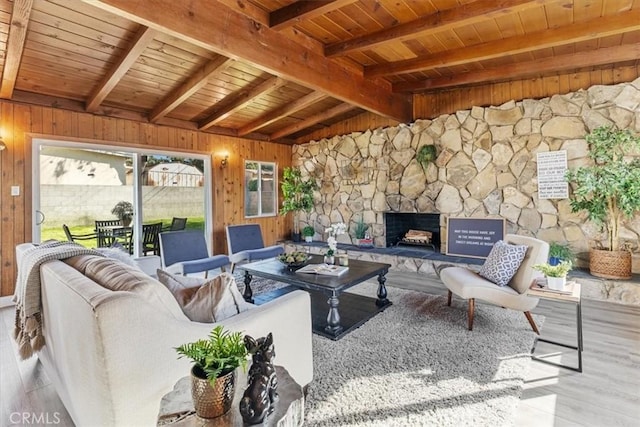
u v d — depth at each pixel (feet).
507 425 5.49
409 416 5.75
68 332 4.58
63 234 14.28
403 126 17.92
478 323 9.83
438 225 18.25
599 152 12.10
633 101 12.20
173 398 3.65
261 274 10.83
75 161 14.58
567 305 11.30
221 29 8.85
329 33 11.02
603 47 11.51
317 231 22.15
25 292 5.90
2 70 10.70
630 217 11.96
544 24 10.14
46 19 8.98
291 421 3.41
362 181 19.75
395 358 7.77
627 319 10.05
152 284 4.35
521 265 9.59
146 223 16.58
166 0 7.81
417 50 12.10
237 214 20.18
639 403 6.07
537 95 14.35
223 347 3.35
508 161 14.87
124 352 3.79
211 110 16.61
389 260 17.07
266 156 21.81
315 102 17.51
